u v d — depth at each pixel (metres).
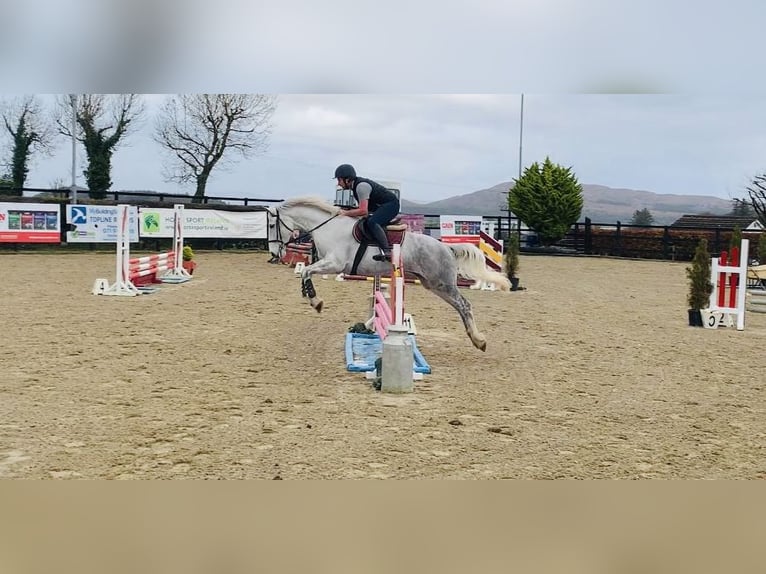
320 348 9.70
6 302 13.46
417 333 11.36
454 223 28.42
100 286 14.93
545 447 5.66
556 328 12.30
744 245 12.64
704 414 6.83
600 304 16.03
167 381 7.57
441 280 9.14
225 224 29.48
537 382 8.07
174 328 11.05
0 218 24.73
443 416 6.47
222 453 5.30
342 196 23.97
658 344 10.95
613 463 5.32
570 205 33.53
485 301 16.03
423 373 8.20
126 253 14.94
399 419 6.33
